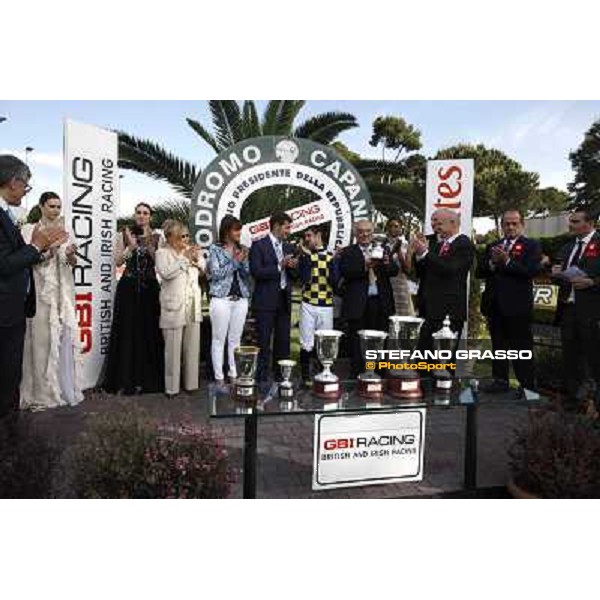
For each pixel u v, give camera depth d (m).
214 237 6.70
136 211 5.62
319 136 9.91
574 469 3.08
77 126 5.41
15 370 3.70
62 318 5.03
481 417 5.17
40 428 4.45
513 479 3.41
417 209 10.57
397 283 6.50
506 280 5.29
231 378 5.91
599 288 4.78
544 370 6.18
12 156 3.56
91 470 2.76
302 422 4.90
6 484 2.80
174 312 5.41
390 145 29.69
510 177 26.95
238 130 9.52
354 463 3.31
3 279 3.54
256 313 5.85
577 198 23.97
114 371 5.64
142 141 8.86
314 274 5.94
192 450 2.82
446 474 3.73
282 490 3.41
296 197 9.09
